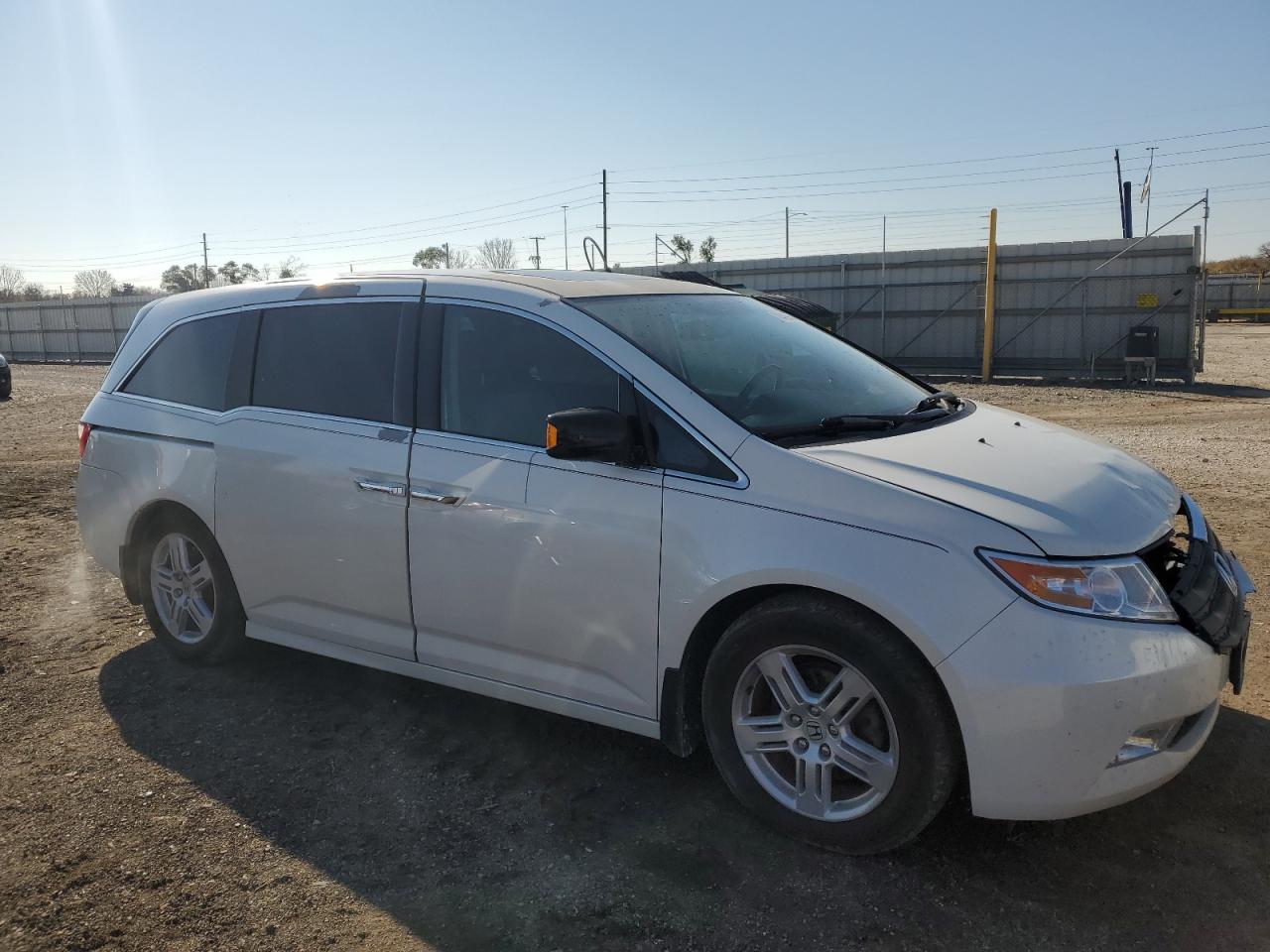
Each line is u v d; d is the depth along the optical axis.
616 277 4.07
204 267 56.69
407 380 3.71
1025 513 2.72
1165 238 21.19
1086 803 2.61
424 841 3.07
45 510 7.92
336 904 2.76
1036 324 23.09
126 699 4.16
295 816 3.22
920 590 2.64
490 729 3.84
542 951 2.55
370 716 3.98
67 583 5.83
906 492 2.76
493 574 3.40
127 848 3.04
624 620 3.14
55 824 3.18
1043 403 17.56
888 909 2.68
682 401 3.12
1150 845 2.96
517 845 3.03
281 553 3.98
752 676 3.01
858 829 2.85
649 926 2.64
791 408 3.31
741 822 3.13
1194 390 19.62
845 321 25.86
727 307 4.05
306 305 4.08
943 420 3.52
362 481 3.68
